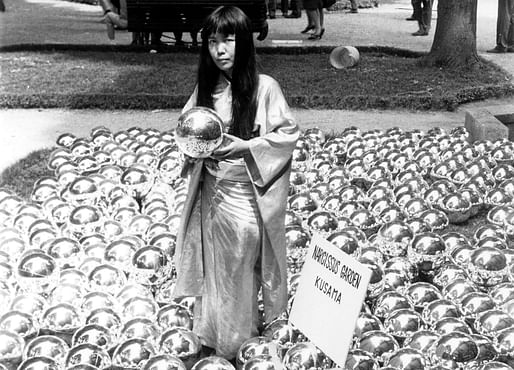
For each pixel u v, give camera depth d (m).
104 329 4.87
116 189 7.10
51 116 11.97
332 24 23.02
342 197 7.09
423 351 4.74
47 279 5.42
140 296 5.21
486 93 13.92
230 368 4.47
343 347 4.24
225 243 4.63
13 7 26.69
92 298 5.19
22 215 6.55
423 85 14.05
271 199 4.52
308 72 15.27
